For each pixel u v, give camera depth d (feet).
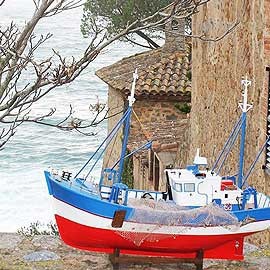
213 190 41.19
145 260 40.40
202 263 40.86
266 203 42.73
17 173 225.56
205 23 90.94
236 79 73.56
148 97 124.67
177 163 102.12
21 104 37.88
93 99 328.90
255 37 66.49
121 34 39.34
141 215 38.70
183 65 131.34
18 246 45.55
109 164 136.46
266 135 61.72
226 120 77.97
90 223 38.86
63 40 455.63
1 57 38.73
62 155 249.96
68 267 42.52
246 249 46.42
